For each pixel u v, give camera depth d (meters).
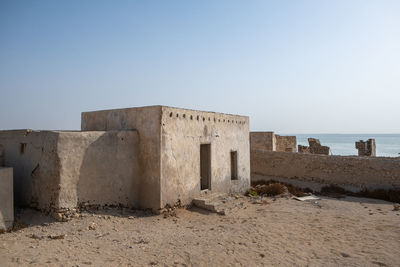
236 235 7.43
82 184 8.24
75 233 6.95
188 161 10.46
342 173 15.30
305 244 6.84
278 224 8.55
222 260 5.80
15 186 9.07
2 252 5.58
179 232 7.55
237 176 13.55
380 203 12.08
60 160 7.78
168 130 9.58
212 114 11.95
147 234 7.24
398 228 8.05
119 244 6.41
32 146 8.63
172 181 9.70
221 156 12.40
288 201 12.16
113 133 9.11
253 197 12.88
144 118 9.72
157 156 9.28
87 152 8.41
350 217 9.42
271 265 5.64
